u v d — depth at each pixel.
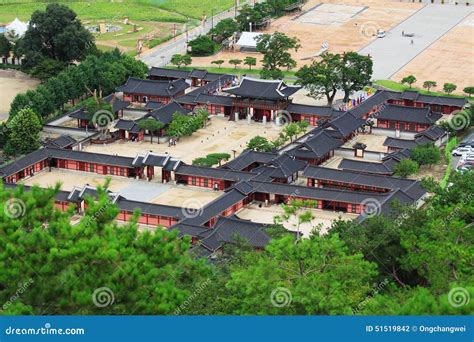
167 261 92.06
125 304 86.38
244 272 95.94
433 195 172.00
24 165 199.38
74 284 85.56
